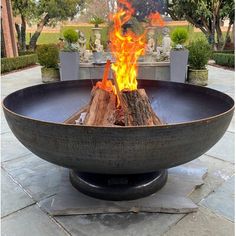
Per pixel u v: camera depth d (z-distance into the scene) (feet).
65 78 16.97
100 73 16.90
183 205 5.36
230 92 15.99
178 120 6.99
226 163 7.30
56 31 51.88
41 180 6.48
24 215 5.34
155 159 4.33
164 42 18.34
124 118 5.57
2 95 16.06
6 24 28.55
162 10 30.45
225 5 31.73
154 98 7.86
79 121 6.38
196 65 18.48
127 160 4.25
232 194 5.97
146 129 4.01
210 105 6.60
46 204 5.63
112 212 5.33
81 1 38.06
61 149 4.34
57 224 5.10
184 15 36.37
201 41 19.48
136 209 5.32
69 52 16.51
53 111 7.18
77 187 5.87
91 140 4.10
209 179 6.54
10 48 29.17
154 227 5.01
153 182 5.69
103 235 4.83
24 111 6.49
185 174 6.53
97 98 5.80
